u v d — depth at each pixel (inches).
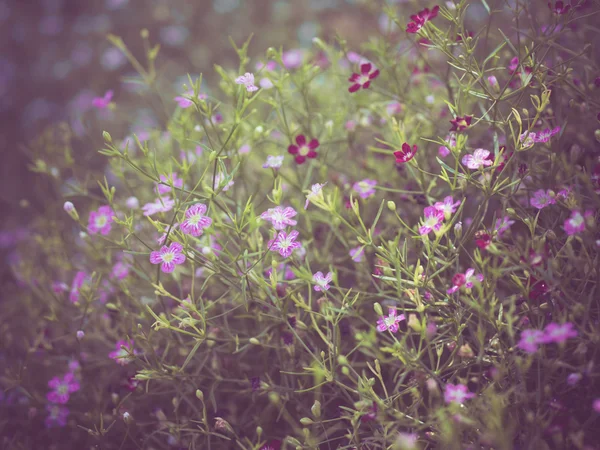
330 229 13.9
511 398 11.7
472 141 13.8
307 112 14.1
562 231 12.4
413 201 13.2
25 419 14.1
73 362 13.5
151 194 14.8
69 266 14.7
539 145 12.9
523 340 11.1
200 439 12.9
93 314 14.2
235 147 13.1
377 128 14.4
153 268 14.3
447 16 12.5
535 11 14.8
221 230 12.4
